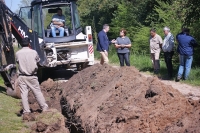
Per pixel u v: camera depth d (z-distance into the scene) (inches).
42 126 297.3
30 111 347.9
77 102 333.4
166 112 226.7
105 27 498.9
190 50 493.4
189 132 195.9
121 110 241.1
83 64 560.4
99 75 376.8
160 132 212.1
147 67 656.4
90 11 1274.6
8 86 433.7
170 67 534.6
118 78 321.1
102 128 236.5
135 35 922.1
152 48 580.7
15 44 548.7
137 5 999.6
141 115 226.7
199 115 212.7
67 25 562.3
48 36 556.4
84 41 544.4
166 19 795.4
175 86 470.9
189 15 609.0
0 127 297.7
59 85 472.4
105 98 294.2
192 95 397.1
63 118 315.9
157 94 244.4
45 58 496.1
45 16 560.7
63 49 540.4
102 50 498.6
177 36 501.0
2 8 433.4
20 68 343.9
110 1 1158.3
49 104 414.6
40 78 546.9
